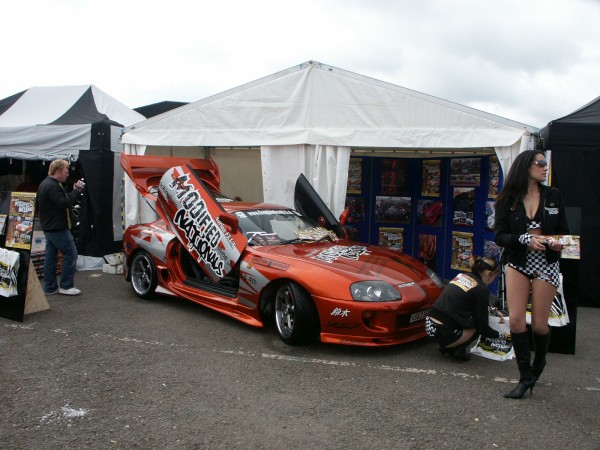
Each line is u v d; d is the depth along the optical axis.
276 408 3.36
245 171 9.20
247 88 6.97
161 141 7.38
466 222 7.39
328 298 4.21
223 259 5.06
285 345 4.59
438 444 2.93
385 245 8.25
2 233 5.42
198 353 4.37
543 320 3.53
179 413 3.28
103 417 3.22
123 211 7.88
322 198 6.69
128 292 6.64
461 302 4.18
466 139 6.12
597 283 6.62
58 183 6.23
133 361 4.17
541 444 2.95
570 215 4.58
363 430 3.08
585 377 4.04
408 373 4.00
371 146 6.47
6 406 3.36
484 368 4.15
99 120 9.06
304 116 6.75
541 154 3.47
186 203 5.47
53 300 6.17
